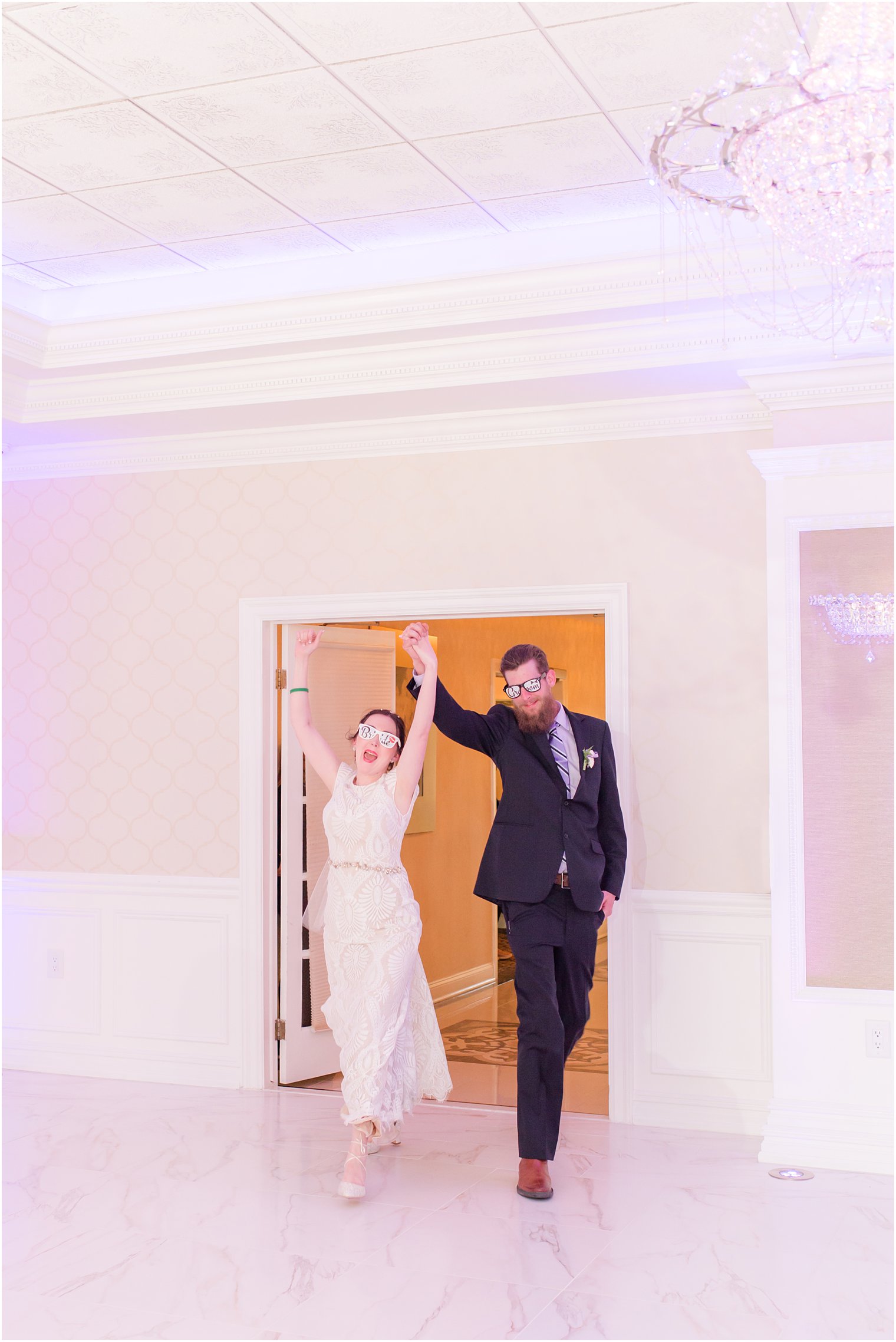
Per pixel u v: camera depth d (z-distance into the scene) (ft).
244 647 18.47
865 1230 12.16
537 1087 13.30
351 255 15.85
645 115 12.04
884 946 14.21
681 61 11.05
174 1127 15.97
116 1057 18.89
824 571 14.58
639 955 16.28
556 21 10.37
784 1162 14.32
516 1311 10.32
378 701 20.27
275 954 18.47
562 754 14.07
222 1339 9.82
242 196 13.96
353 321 15.56
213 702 18.65
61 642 19.63
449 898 26.66
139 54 10.88
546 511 17.10
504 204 14.23
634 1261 11.39
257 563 18.56
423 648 13.74
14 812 19.75
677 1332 9.90
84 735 19.42
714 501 16.31
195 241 15.38
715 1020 15.90
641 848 16.38
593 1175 13.97
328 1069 18.92
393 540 17.85
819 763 14.51
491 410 17.22
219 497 18.80
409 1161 14.58
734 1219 12.48
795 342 14.47
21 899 19.61
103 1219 12.57
